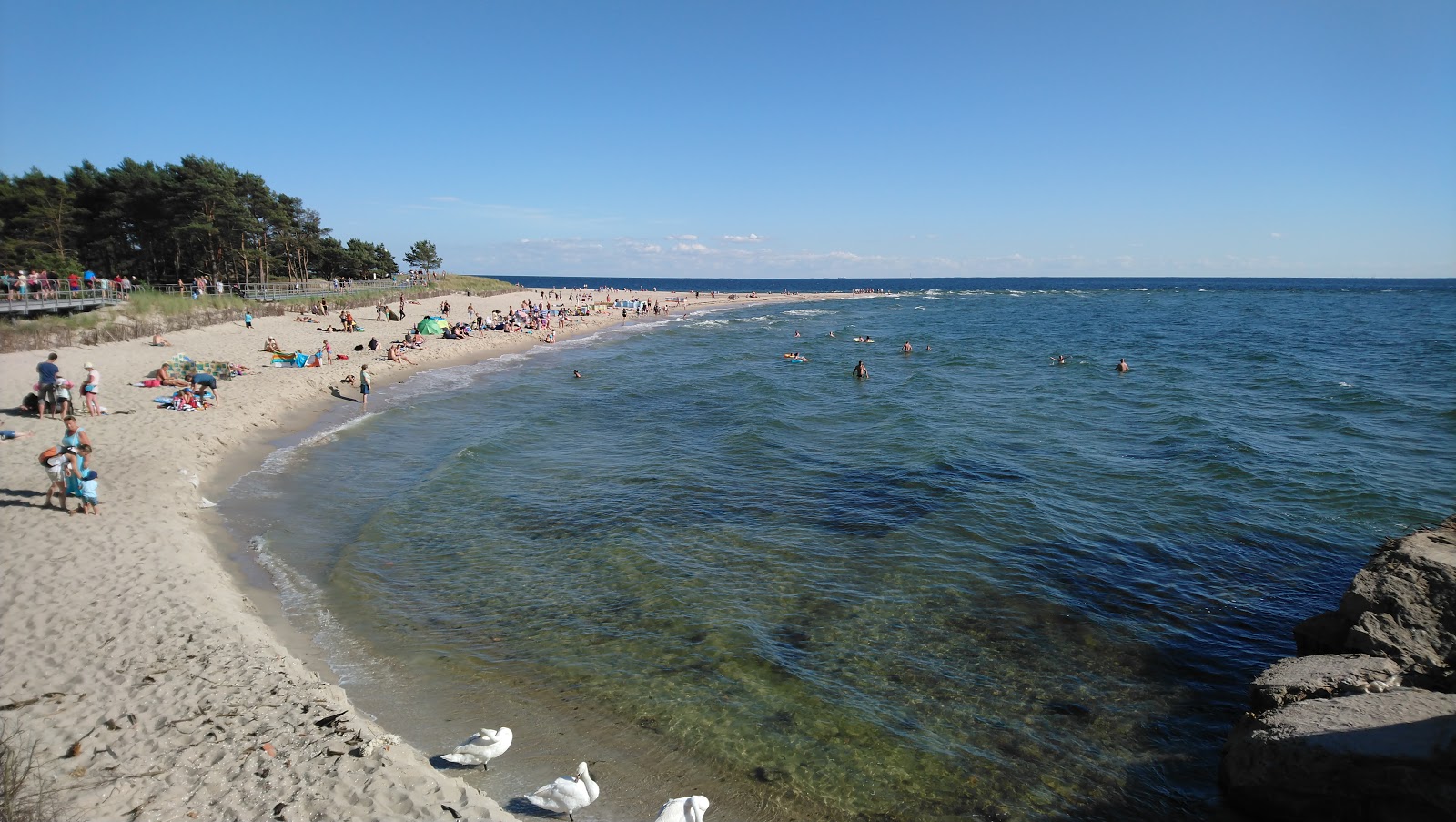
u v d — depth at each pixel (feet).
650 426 80.23
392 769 22.65
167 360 90.33
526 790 23.82
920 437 73.72
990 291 540.52
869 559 43.86
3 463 49.75
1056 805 24.12
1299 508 52.29
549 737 26.89
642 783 24.63
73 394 69.31
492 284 341.41
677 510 52.47
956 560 43.65
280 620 34.58
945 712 29.12
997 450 69.21
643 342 172.86
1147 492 55.98
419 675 30.76
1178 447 69.72
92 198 179.73
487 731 24.52
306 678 27.86
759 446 70.44
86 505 42.75
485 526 48.78
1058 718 28.81
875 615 36.99
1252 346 163.84
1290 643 34.47
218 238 179.73
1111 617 36.86
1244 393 101.65
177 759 22.26
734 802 23.98
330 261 266.16
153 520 42.73
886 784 24.99
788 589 39.93
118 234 183.62
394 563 42.45
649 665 32.14
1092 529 48.49
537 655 32.78
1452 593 27.58
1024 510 51.90
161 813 19.83
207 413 69.36
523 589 39.60
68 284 112.57
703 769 25.52
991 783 25.11
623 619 36.40
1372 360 136.98
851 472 61.62
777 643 34.30
